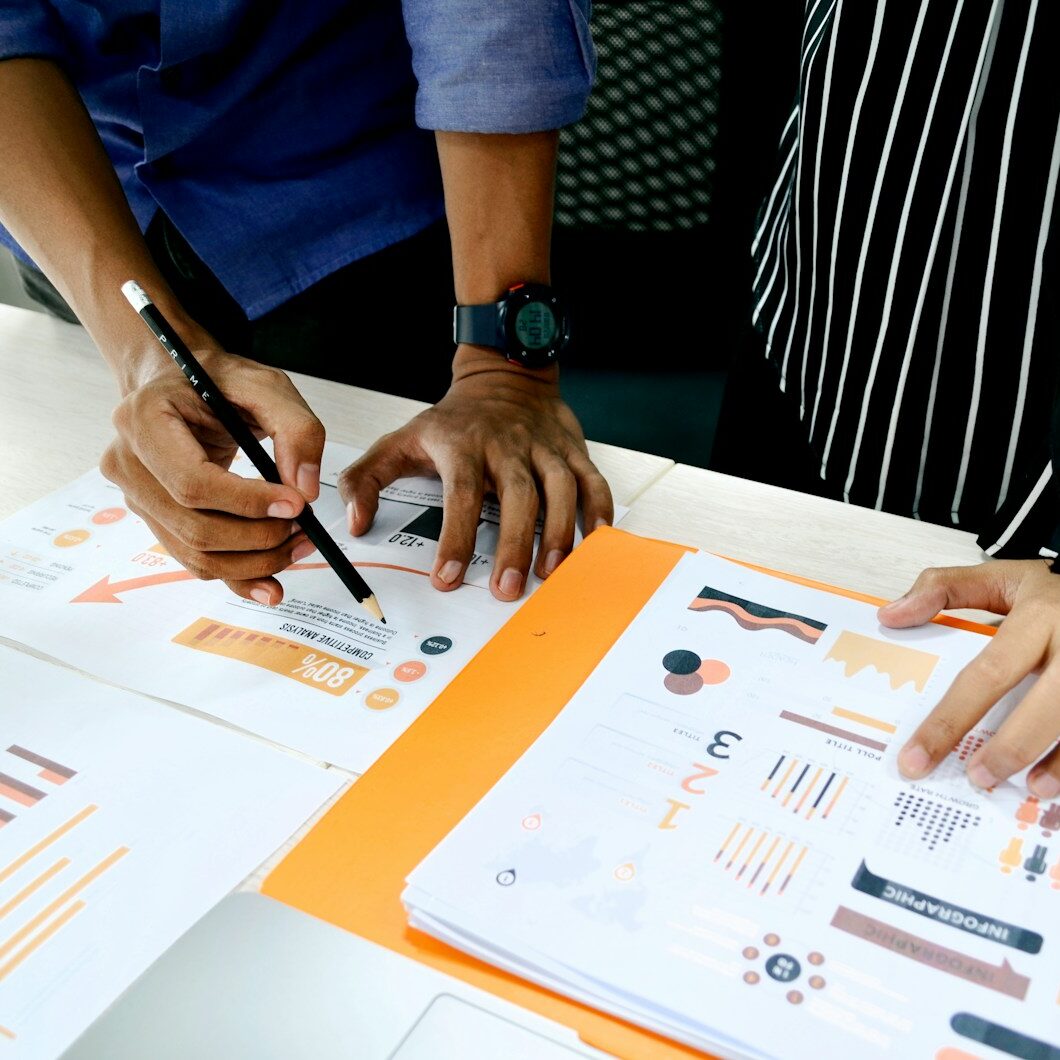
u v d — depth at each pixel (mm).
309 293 1021
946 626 572
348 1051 377
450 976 403
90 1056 377
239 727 535
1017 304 770
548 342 810
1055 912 407
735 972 387
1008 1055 356
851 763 482
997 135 726
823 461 948
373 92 959
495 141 784
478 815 456
